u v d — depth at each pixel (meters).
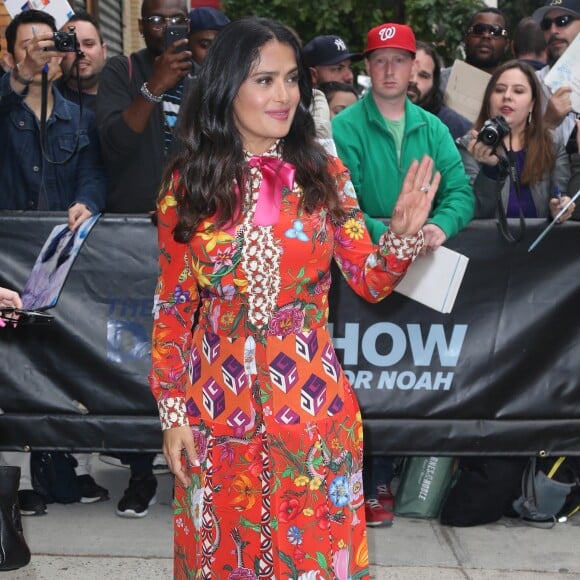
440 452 5.06
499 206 4.95
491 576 4.66
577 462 5.31
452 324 5.02
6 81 5.43
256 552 2.97
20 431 5.07
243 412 2.94
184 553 3.11
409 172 2.88
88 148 5.41
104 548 4.98
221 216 2.88
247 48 2.84
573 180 5.22
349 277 3.07
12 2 5.45
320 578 2.91
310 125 3.02
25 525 5.29
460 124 6.59
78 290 5.05
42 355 5.05
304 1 13.67
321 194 2.91
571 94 5.56
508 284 5.04
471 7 13.15
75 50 5.13
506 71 5.28
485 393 5.05
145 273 5.04
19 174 5.38
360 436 3.06
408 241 2.88
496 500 5.24
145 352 5.06
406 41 5.16
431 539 5.15
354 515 3.03
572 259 5.04
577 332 5.06
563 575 4.68
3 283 5.00
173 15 5.21
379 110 5.27
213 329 2.99
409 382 5.04
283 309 2.92
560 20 6.91
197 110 2.92
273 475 2.89
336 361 3.02
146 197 5.18
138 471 5.50
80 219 4.98
